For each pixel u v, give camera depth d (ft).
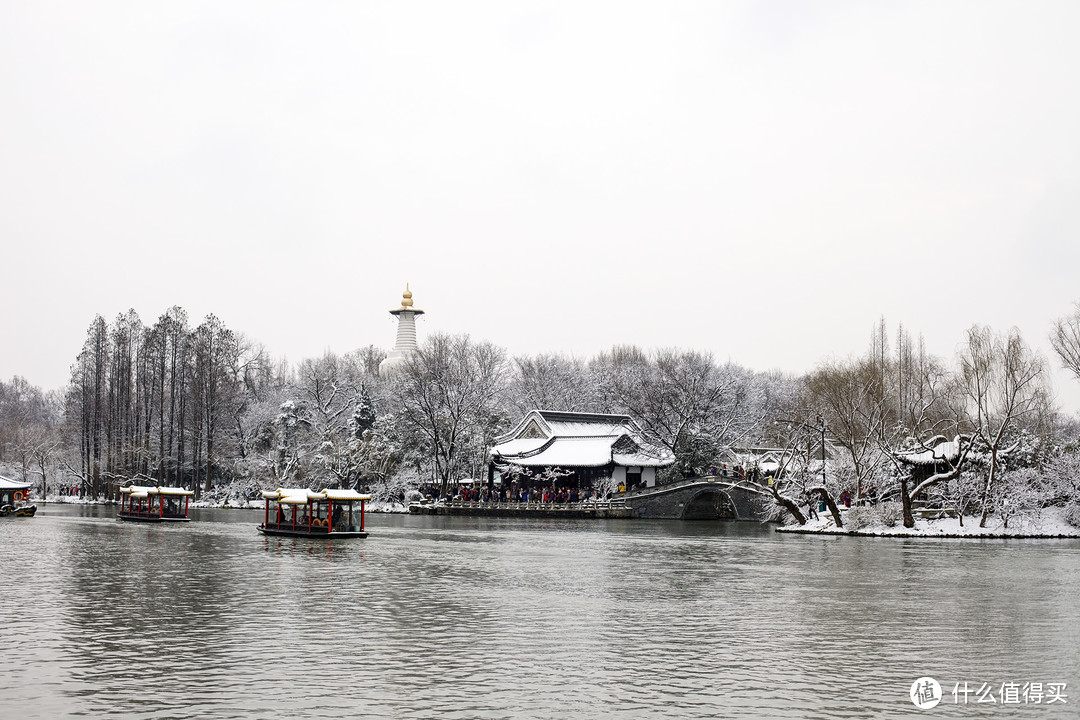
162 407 505.66
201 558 204.64
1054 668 100.53
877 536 288.71
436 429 479.41
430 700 86.22
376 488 483.92
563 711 83.41
